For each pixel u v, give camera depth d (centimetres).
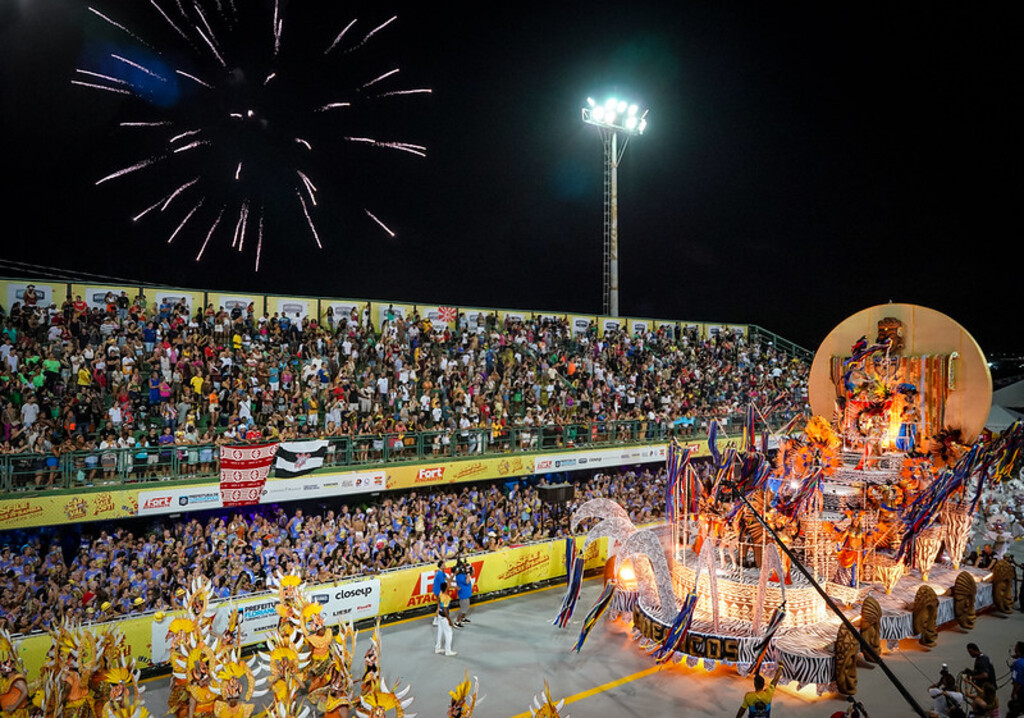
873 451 2141
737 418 3412
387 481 2166
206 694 1117
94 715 1109
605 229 3750
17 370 1948
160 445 1930
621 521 1777
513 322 3256
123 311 2344
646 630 1691
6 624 1469
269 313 2686
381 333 2905
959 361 2092
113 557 1731
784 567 1697
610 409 3130
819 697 1496
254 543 1847
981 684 1341
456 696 980
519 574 2220
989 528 2622
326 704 1104
